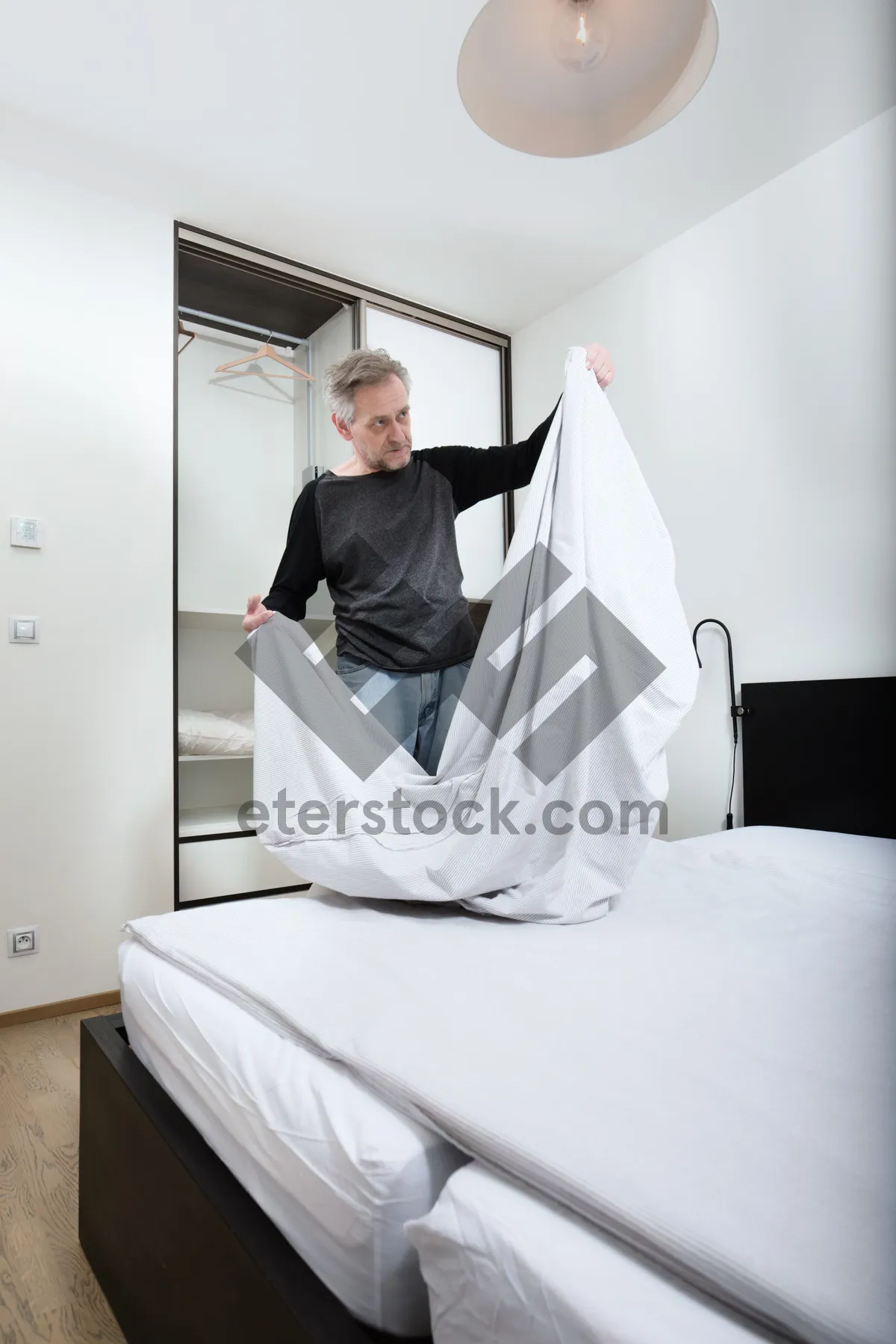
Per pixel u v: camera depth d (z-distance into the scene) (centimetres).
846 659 225
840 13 187
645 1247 46
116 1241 102
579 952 97
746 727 246
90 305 245
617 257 290
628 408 294
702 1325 41
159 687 250
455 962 92
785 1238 43
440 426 329
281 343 341
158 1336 87
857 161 225
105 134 225
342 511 183
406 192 252
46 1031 213
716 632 260
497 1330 48
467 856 116
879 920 116
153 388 255
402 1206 59
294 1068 74
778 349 245
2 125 221
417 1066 65
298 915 115
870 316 222
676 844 185
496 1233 50
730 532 257
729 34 194
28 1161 141
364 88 210
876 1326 36
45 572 233
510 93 155
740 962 93
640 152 235
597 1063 65
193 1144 85
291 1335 59
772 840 185
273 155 235
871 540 220
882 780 209
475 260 290
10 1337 98
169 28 192
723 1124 55
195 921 113
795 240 241
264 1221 72
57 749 232
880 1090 60
